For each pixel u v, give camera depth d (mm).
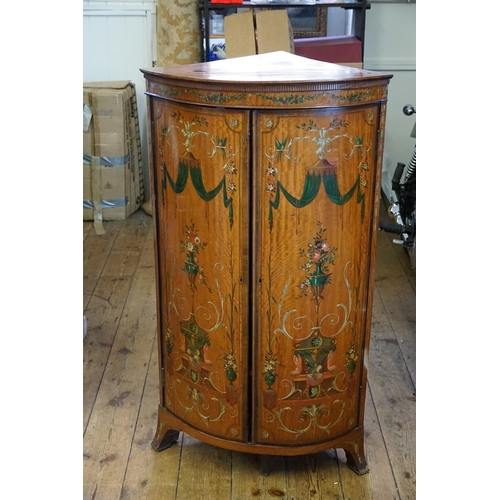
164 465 2211
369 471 2191
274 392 2010
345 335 2012
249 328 1948
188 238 1964
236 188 1825
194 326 2041
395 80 4441
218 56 4121
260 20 3611
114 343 2977
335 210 1864
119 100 4141
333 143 1797
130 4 4316
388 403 2561
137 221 4410
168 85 1856
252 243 1863
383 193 4367
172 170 1950
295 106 1738
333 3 3861
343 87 1751
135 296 3422
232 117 1767
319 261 1895
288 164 1792
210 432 2121
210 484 2125
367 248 1972
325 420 2070
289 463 2229
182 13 3992
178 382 2160
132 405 2533
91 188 4277
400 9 4285
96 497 2055
